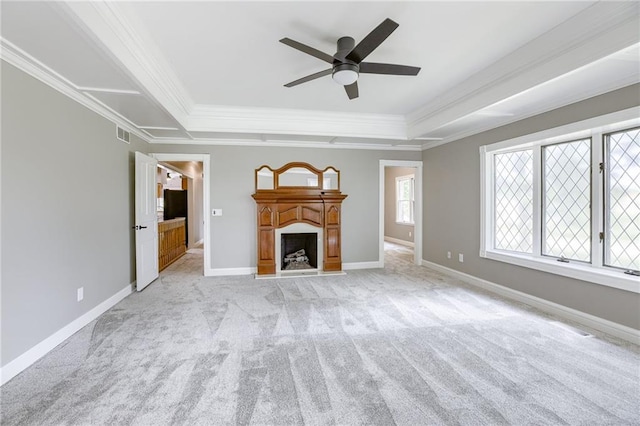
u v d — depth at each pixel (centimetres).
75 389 190
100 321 301
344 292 398
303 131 450
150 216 443
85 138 298
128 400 179
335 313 322
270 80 328
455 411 170
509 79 285
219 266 498
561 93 283
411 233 817
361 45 204
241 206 503
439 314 318
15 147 213
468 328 282
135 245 416
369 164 548
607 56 206
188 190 816
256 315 316
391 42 252
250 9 206
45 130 242
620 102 256
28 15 167
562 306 310
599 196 287
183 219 700
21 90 218
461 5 204
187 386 193
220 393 186
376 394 185
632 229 268
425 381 199
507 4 204
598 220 288
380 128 477
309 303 354
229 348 244
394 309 334
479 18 219
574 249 316
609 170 284
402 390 189
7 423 161
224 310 331
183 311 328
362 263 548
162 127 401
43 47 201
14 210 211
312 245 532
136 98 290
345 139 492
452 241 482
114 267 358
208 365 218
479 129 415
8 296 204
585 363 220
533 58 255
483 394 185
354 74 236
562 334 268
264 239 486
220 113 425
